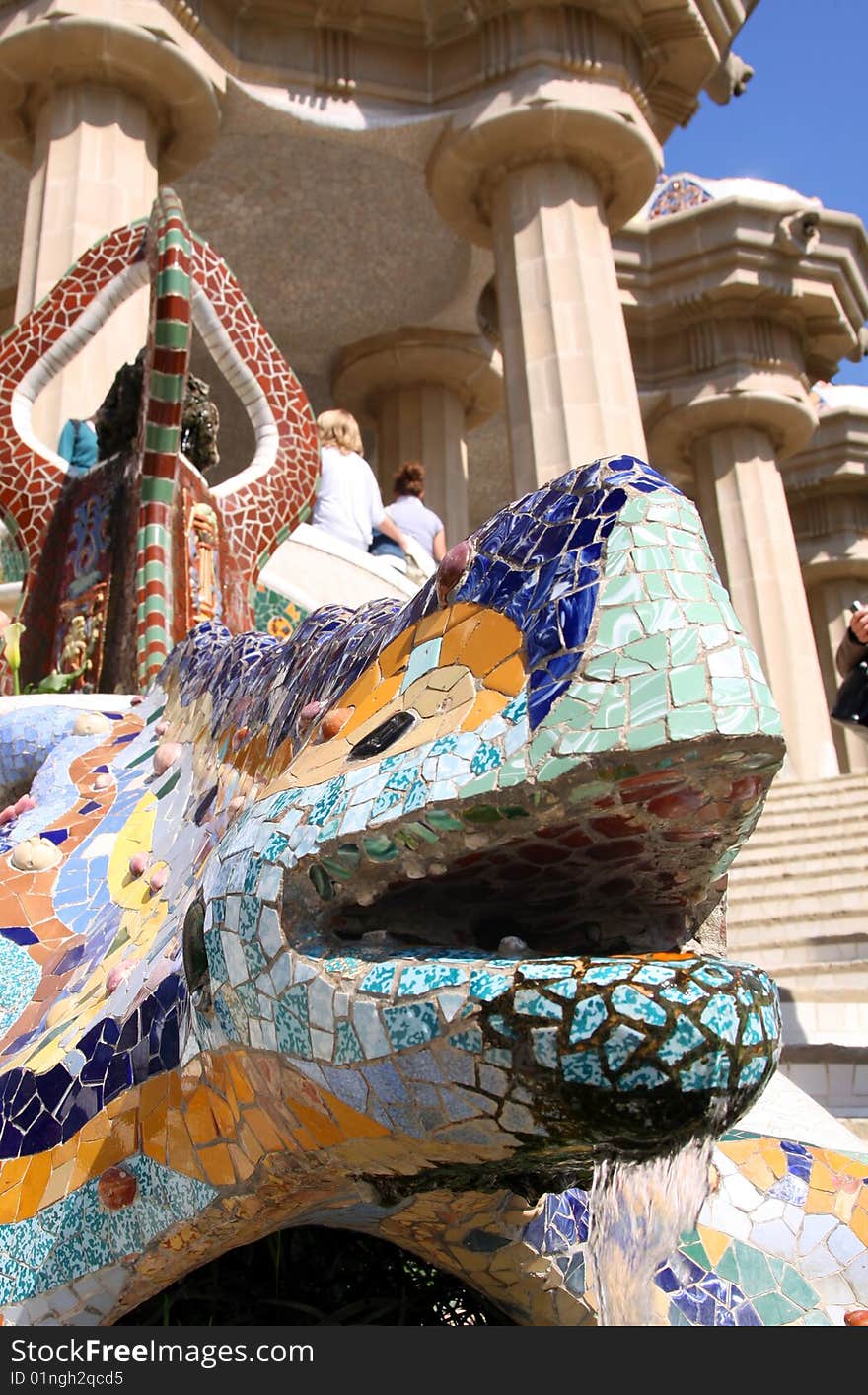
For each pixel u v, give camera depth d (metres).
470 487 20.11
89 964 2.06
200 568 4.00
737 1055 1.04
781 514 16.77
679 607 1.10
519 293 12.19
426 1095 1.12
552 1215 1.63
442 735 1.19
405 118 12.78
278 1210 1.43
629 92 12.70
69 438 5.28
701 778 1.08
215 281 4.75
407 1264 1.88
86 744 2.91
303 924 1.25
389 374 16.72
